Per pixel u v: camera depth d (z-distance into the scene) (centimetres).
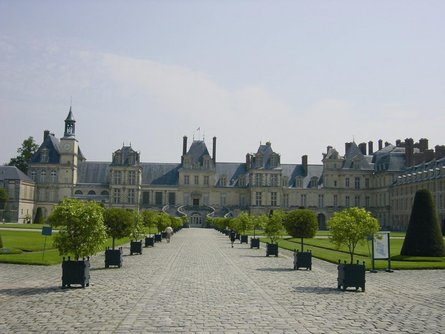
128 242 5581
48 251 3956
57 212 2245
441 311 1752
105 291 2111
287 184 13862
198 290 2175
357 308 1794
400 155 12788
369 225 2586
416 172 11094
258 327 1481
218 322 1542
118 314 1639
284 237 7288
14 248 3884
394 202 12181
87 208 2273
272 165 13712
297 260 3066
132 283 2369
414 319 1614
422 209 3916
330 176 13638
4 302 1830
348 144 14038
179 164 14388
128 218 3519
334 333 1420
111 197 13325
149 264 3312
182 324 1508
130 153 13488
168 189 13888
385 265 3319
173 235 8112
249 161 14388
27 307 1741
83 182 13612
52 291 2091
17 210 11656
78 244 2223
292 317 1628
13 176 11744
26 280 2397
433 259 3681
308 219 3762
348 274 2200
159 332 1407
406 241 3950
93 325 1479
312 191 13738
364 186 13588
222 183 14088
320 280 2562
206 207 13538
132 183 13412
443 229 9444
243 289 2220
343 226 2589
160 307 1770
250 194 13688
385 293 2153
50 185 13038
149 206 13750
